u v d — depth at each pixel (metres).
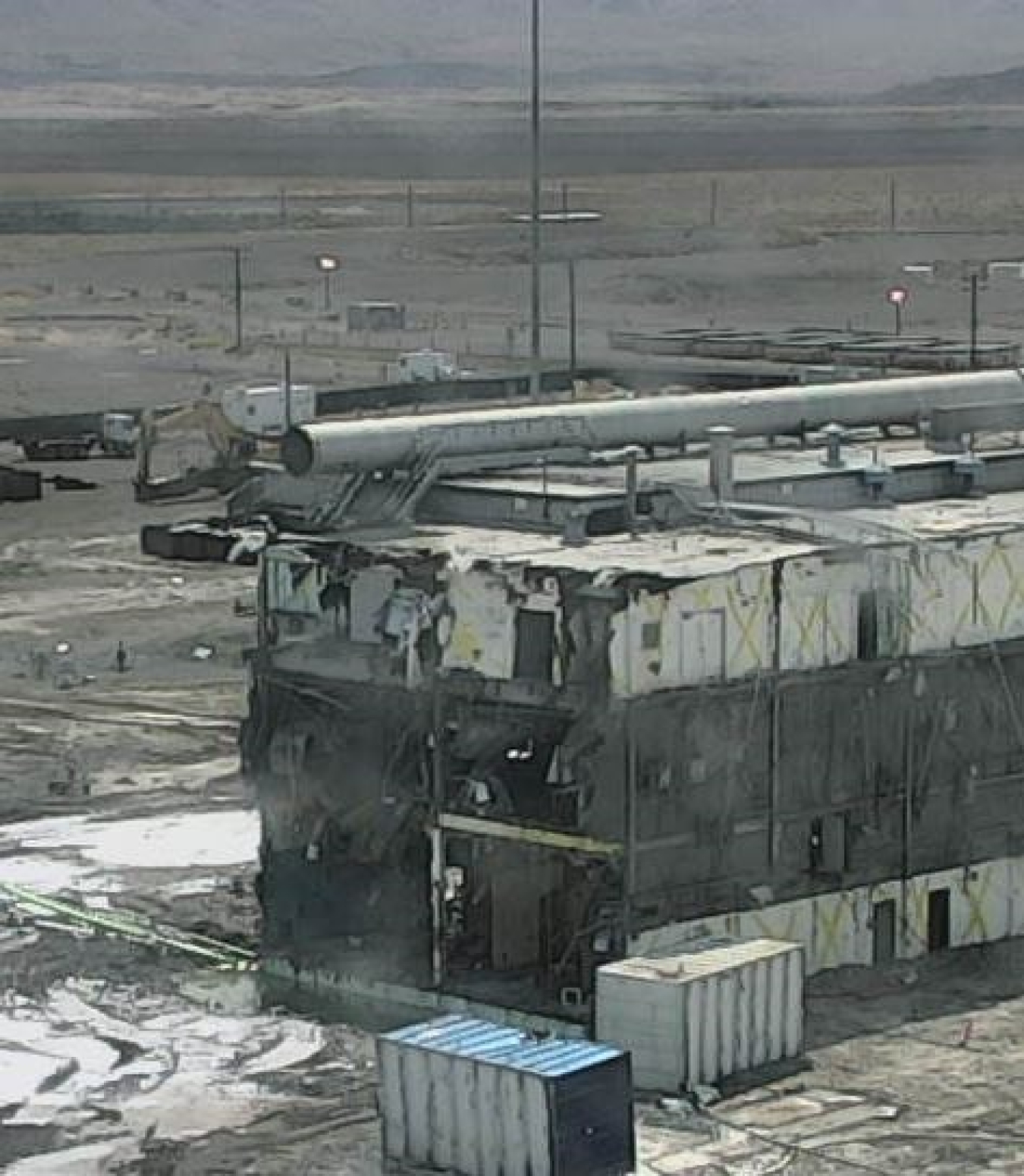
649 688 126.56
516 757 132.00
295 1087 121.19
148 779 181.25
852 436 175.00
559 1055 109.44
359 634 136.12
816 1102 117.12
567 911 130.00
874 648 136.12
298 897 139.50
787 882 133.50
